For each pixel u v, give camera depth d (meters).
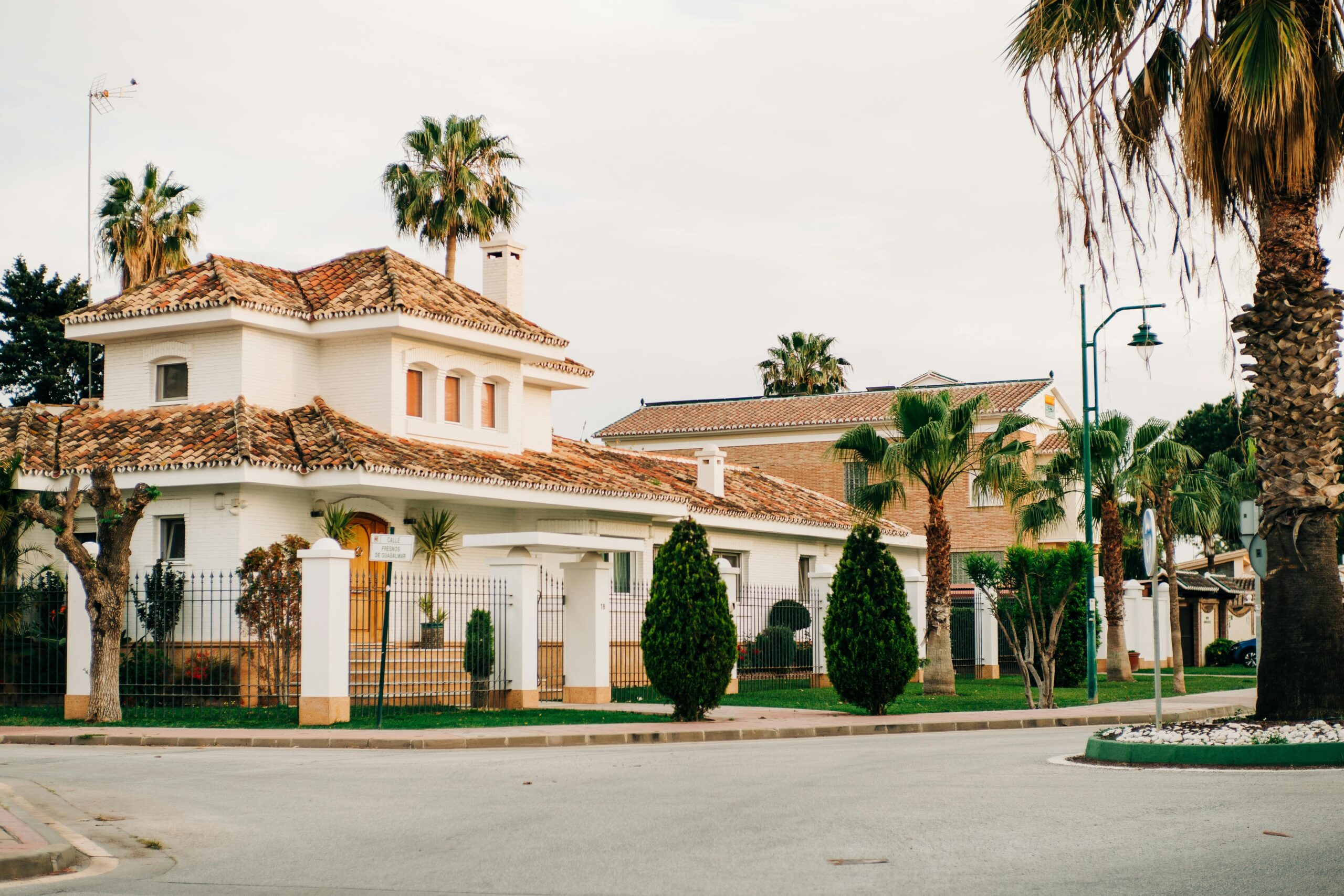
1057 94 14.02
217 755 16.39
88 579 20.64
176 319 26.86
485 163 47.41
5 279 49.25
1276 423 14.58
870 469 32.16
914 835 9.09
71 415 28.48
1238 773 12.28
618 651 31.11
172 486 24.75
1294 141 13.91
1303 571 14.40
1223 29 13.97
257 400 27.00
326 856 9.01
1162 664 45.19
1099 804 10.34
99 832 10.27
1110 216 13.78
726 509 34.97
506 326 29.77
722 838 9.20
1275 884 7.17
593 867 8.26
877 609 22.53
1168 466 33.03
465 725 19.78
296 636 22.67
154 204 43.91
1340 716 14.19
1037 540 36.00
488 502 28.09
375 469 24.62
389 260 30.39
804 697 27.50
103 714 20.53
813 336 74.25
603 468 33.47
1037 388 51.22
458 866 8.44
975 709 24.48
